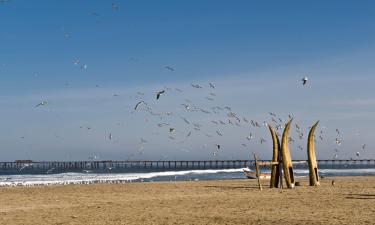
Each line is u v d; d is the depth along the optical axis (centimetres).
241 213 1623
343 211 1647
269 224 1367
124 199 2250
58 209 1827
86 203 2070
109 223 1427
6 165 12688
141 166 14338
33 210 1797
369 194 2339
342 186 2959
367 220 1423
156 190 2852
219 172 8512
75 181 4659
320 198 2141
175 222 1432
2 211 1767
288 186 2769
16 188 3164
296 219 1455
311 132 2997
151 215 1599
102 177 6088
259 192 2556
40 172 11119
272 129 2839
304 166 12112
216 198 2216
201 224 1389
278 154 2828
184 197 2308
